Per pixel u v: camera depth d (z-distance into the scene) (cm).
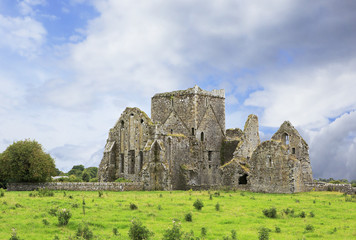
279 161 6275
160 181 6900
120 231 2764
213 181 8325
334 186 6353
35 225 2852
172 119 8250
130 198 4559
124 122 7894
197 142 7919
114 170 7912
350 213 3681
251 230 2864
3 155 6044
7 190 5775
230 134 8925
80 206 3716
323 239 2592
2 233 2602
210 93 8581
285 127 7206
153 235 2538
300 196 5466
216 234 2705
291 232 2822
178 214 3425
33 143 6181
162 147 7044
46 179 6344
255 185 6519
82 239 2398
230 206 4028
